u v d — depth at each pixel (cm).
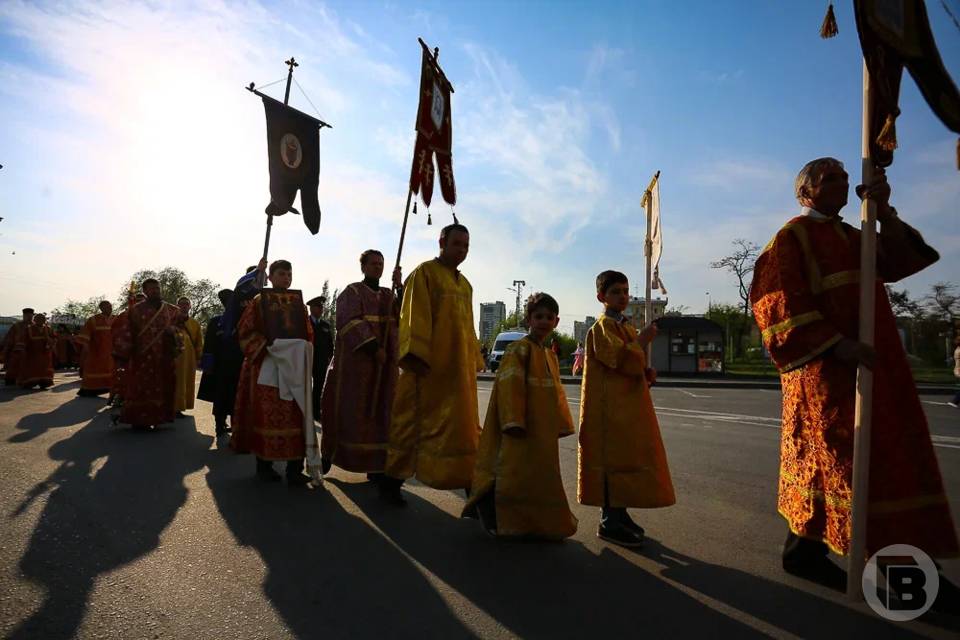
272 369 562
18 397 1286
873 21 290
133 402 838
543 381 418
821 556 346
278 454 551
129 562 352
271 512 464
